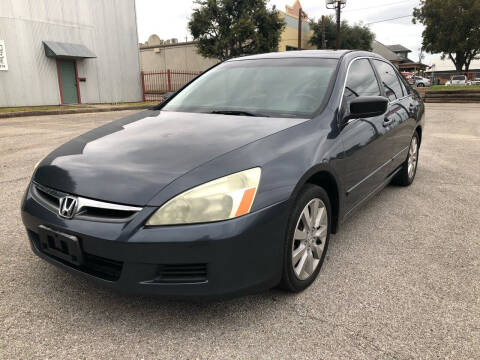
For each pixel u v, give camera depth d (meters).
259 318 2.15
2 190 4.27
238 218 1.90
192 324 2.09
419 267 2.75
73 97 17.50
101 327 2.06
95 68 18.33
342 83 2.96
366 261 2.83
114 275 1.98
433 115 12.55
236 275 1.93
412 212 3.85
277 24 24.83
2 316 2.12
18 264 2.67
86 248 1.95
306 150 2.33
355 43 38.22
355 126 2.92
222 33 24.14
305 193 2.27
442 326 2.11
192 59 29.56
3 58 14.77
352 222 3.59
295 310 2.23
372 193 3.44
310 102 2.80
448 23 38.00
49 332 2.01
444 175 5.24
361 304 2.30
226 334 2.02
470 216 3.74
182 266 1.90
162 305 2.25
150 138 2.42
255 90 3.06
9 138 7.62
